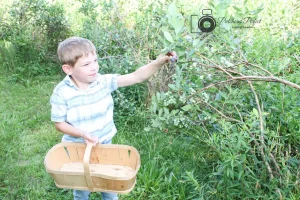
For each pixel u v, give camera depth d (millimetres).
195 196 2699
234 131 2461
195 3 4000
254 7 4246
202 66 2656
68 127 2227
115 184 2033
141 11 4375
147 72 2314
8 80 4910
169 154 3215
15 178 3078
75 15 5930
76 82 2236
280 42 3133
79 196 2504
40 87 4773
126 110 3881
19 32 5367
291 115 2500
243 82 2658
